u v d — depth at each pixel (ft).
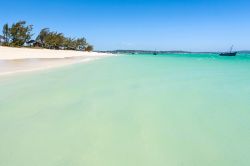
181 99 23.57
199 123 16.33
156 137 13.74
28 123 15.30
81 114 17.49
